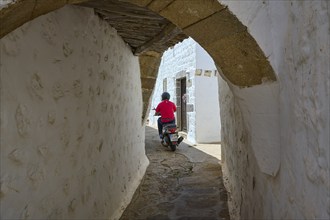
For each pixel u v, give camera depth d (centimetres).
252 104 156
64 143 178
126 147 359
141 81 505
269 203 160
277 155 142
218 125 780
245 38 136
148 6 148
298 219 116
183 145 747
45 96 155
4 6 93
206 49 159
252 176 207
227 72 159
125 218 299
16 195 128
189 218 304
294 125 118
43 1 107
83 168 209
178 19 152
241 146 262
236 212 290
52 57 164
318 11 94
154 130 1058
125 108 356
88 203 220
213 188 397
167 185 420
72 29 191
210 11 136
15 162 127
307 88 104
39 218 148
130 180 378
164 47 412
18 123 130
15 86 128
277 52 133
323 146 92
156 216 312
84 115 212
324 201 93
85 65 214
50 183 160
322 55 92
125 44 355
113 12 243
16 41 129
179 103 928
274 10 131
